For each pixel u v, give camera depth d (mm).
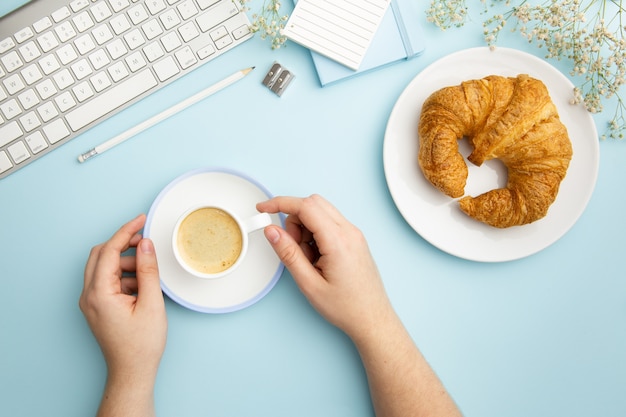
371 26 596
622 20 626
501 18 590
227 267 552
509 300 625
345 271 538
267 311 609
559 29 599
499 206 578
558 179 576
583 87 623
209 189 590
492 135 571
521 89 571
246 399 608
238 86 609
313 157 614
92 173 604
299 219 566
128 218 607
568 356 630
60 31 582
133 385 541
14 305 602
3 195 598
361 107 616
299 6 591
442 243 601
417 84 599
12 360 600
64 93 585
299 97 613
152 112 604
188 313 602
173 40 591
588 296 631
